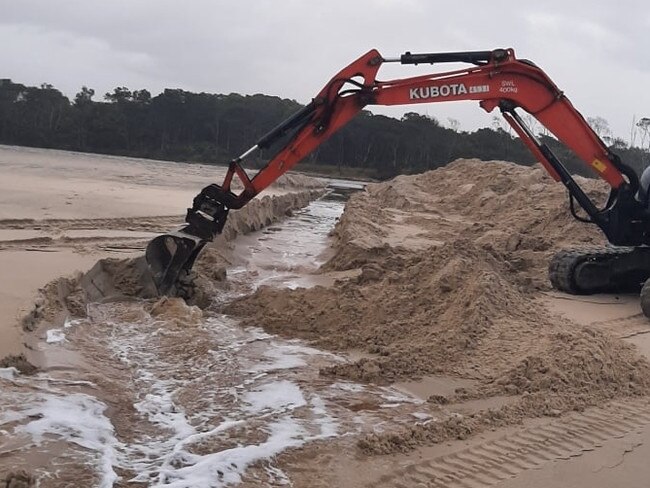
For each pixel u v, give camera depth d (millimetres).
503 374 6895
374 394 6426
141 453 4891
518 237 15375
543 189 21312
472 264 9578
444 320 8305
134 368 6750
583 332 7988
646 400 6562
